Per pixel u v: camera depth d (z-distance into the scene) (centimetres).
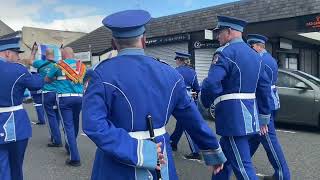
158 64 291
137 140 271
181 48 2023
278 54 1878
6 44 493
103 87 274
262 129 486
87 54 2545
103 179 282
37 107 1184
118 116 277
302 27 1620
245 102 454
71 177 665
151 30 2134
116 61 281
